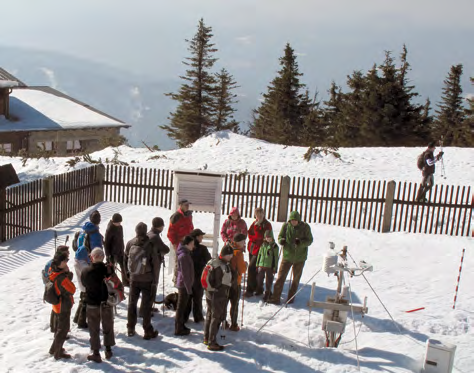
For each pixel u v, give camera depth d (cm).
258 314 1003
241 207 1702
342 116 6041
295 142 5678
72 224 1586
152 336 880
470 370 819
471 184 2133
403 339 916
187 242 880
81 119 5262
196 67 5872
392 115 5434
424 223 1739
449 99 8919
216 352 841
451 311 1035
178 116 5897
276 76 6456
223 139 2806
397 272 1281
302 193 1667
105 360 805
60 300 788
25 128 4688
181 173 1161
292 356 835
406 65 5697
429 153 1659
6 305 1002
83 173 1723
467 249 1456
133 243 878
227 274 842
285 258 1045
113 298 801
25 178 2284
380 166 2394
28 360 794
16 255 1298
